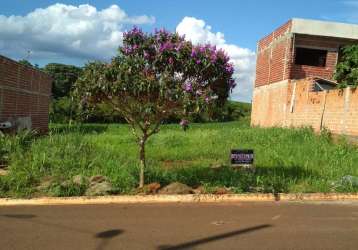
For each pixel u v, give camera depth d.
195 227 6.74
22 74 18.20
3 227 6.62
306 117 19.38
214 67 8.24
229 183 9.55
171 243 5.94
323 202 8.80
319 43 22.97
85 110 8.59
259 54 27.23
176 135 18.42
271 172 10.66
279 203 8.62
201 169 10.84
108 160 10.83
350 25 22.97
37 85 20.83
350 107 15.52
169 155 13.55
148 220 7.13
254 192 9.10
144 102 8.28
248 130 19.17
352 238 6.29
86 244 5.85
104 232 6.41
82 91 8.20
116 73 7.83
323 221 7.25
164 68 8.21
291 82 21.83
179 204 8.35
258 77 27.27
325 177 10.41
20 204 8.19
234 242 6.02
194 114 8.27
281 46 23.42
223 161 12.66
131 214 7.52
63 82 45.78
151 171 9.96
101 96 8.23
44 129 22.62
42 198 8.31
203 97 7.96
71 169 10.02
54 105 34.44
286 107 21.94
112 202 8.39
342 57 21.70
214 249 5.72
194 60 8.10
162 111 8.55
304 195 9.05
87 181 9.11
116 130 25.58
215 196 8.70
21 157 10.50
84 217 7.27
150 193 8.73
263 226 6.86
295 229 6.72
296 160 12.24
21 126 18.19
